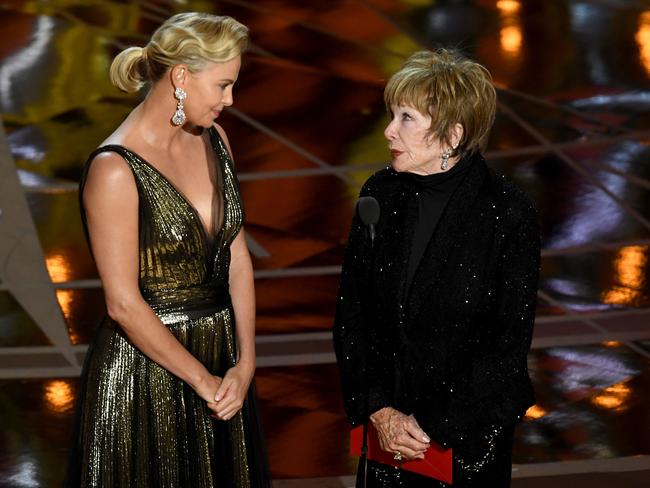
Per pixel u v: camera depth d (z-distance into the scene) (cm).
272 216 2628
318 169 2909
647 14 4100
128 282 1131
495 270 1135
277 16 4119
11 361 1992
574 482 1608
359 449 1206
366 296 1192
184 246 1162
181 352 1160
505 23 4028
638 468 1647
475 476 1163
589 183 2792
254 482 1252
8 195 2747
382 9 4181
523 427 1761
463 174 1145
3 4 4197
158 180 1137
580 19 4056
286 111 3291
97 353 1186
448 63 1112
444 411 1144
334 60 3694
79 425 1202
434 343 1148
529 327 1140
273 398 1855
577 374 1930
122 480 1191
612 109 3291
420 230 1159
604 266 2369
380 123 3219
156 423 1188
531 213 1135
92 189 1120
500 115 3241
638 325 2112
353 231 1196
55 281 2325
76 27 3994
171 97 1126
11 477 1623
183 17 1116
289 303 2209
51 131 3166
